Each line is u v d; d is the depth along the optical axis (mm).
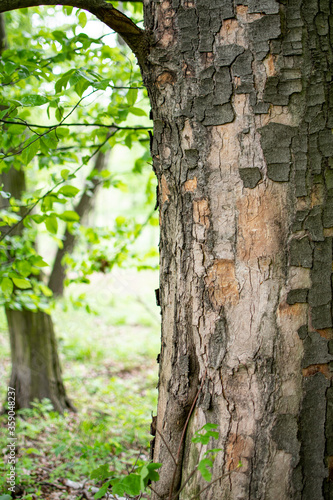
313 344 1634
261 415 1647
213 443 1712
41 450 3695
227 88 1633
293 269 1625
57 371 5090
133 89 2621
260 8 1581
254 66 1604
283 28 1584
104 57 3000
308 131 1606
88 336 8461
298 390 1641
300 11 1584
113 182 4043
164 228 1895
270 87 1597
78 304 4316
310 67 1596
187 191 1745
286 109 1603
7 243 4078
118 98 3406
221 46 1633
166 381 1900
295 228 1620
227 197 1667
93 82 1979
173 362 1855
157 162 1873
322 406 1638
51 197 2607
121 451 3402
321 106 1603
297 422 1639
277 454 1636
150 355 7750
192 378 1816
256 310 1648
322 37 1601
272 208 1624
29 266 2969
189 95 1695
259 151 1617
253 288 1649
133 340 8633
